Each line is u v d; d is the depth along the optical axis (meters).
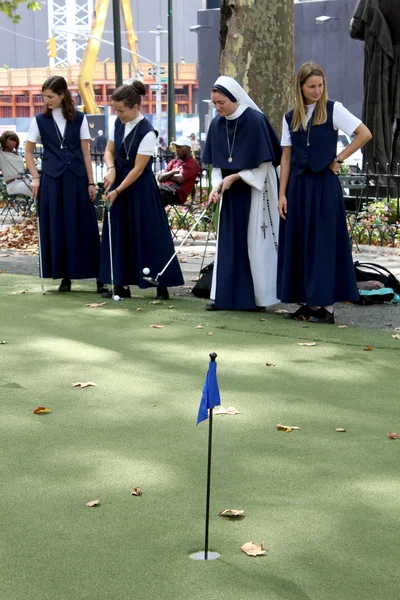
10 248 12.73
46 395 5.30
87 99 51.47
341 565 3.21
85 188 8.62
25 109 64.75
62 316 7.57
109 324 7.26
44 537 3.44
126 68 60.84
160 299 8.38
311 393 5.32
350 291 7.23
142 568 3.19
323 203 7.10
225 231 7.74
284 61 10.38
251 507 3.70
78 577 3.14
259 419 4.84
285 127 7.17
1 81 64.75
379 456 4.29
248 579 3.11
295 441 4.49
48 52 65.81
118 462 4.21
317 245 7.11
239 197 7.67
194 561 3.23
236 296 7.75
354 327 7.12
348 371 5.80
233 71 10.38
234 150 7.52
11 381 5.60
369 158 14.21
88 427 4.72
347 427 4.71
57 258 8.62
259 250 7.68
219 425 4.74
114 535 3.45
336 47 34.22
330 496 3.81
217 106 7.49
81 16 68.50
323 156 7.05
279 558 3.26
